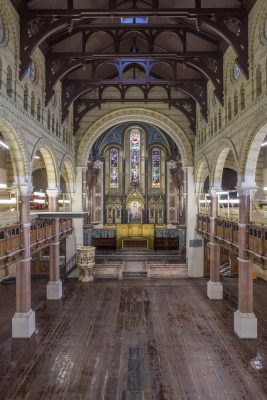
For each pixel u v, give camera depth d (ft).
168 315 61.16
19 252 49.85
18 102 47.29
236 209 71.51
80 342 49.67
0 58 41.57
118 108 90.63
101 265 91.30
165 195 126.62
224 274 92.27
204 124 78.59
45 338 51.08
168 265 91.81
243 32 48.42
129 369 41.88
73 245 91.81
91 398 35.88
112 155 127.75
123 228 124.47
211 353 46.16
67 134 82.53
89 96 89.97
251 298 51.78
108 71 84.94
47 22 48.42
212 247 71.10
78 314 61.62
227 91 59.47
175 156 123.85
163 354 45.88
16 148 48.08
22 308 51.90
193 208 91.61
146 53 60.39
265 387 38.01
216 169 68.44
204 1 50.70
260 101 43.80
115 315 61.16
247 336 50.88
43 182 111.24
